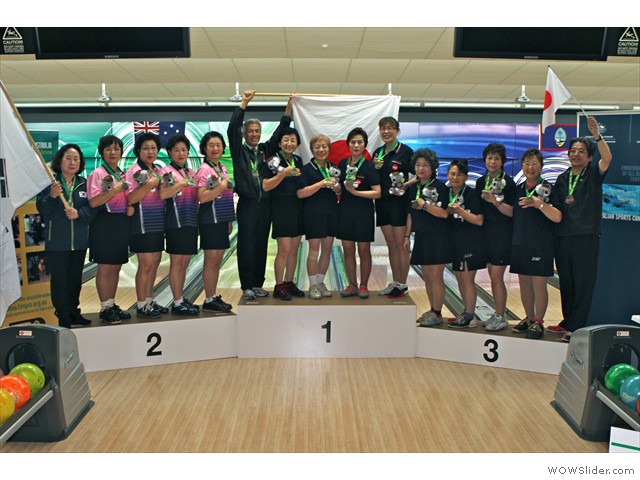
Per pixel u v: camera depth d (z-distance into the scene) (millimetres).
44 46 3996
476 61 6945
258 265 4086
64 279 3502
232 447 2568
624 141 3936
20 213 3932
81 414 2914
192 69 7387
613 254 4047
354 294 4090
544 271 3541
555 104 3689
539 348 3570
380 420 2869
